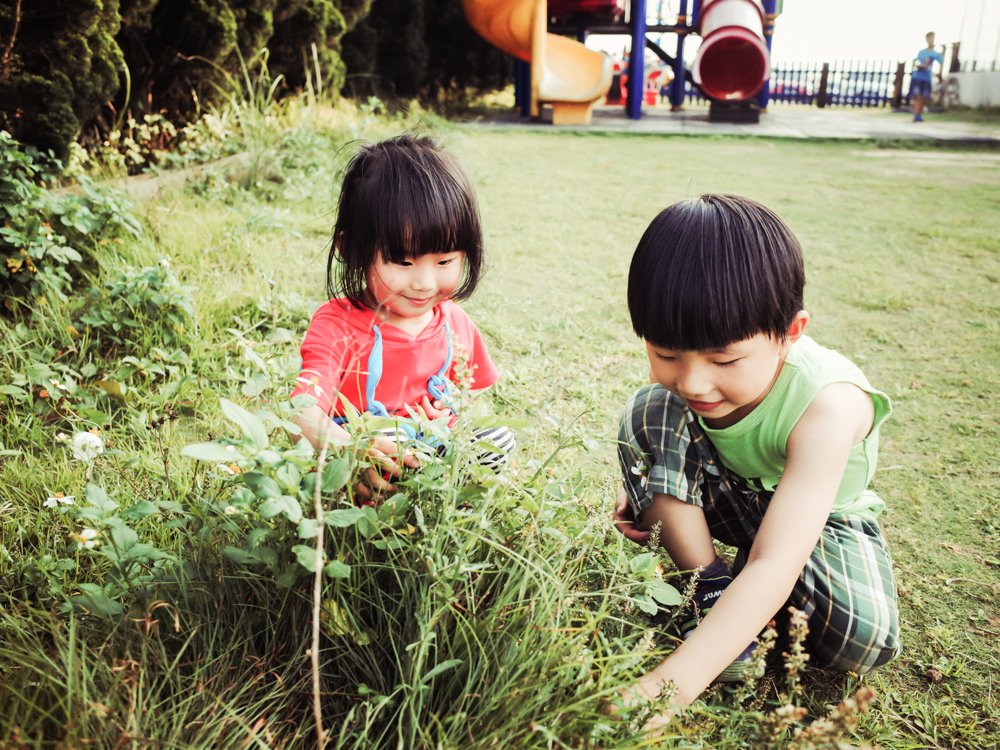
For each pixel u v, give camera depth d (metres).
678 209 1.47
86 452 1.68
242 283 3.40
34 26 3.86
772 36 13.66
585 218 5.42
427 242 1.72
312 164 5.44
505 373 2.89
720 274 1.39
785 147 9.38
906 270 4.46
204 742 1.24
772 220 1.46
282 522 1.43
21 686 1.32
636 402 1.84
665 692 1.32
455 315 2.07
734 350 1.42
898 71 17.47
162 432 2.30
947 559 2.08
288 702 1.40
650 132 10.24
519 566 1.46
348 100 8.59
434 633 1.29
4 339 2.69
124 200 3.48
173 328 2.86
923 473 2.48
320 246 4.13
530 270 4.26
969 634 1.84
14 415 2.30
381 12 10.07
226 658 1.41
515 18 10.86
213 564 1.50
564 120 11.20
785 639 1.72
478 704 1.33
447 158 1.82
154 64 5.25
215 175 4.72
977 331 3.61
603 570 1.58
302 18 6.71
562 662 1.31
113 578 1.48
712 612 1.49
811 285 4.20
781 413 1.60
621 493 2.14
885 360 3.31
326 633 1.42
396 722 1.38
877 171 7.66
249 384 1.68
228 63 5.80
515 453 1.94
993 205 6.11
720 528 1.92
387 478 1.59
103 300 2.90
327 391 1.83
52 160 3.83
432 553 1.35
